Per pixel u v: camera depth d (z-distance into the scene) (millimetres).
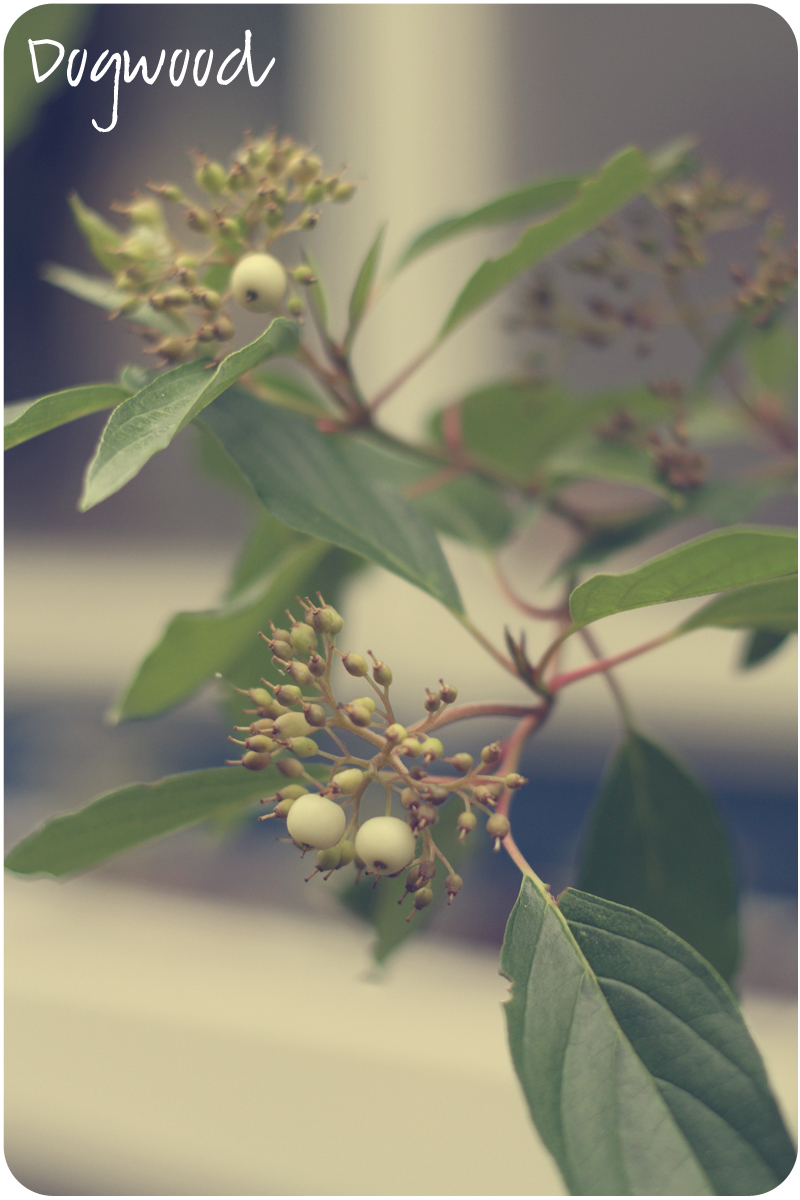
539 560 746
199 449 438
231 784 338
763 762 901
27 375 1094
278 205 341
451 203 931
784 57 882
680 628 344
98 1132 738
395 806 359
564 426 428
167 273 351
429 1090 739
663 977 314
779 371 432
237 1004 826
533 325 428
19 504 1171
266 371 396
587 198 365
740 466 781
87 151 1016
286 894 1001
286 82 970
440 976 878
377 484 353
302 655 340
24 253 1050
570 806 921
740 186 405
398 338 892
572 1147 304
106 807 337
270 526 417
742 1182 302
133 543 1165
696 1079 308
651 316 414
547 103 940
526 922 319
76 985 861
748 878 844
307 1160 693
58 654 1133
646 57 921
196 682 391
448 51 935
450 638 881
